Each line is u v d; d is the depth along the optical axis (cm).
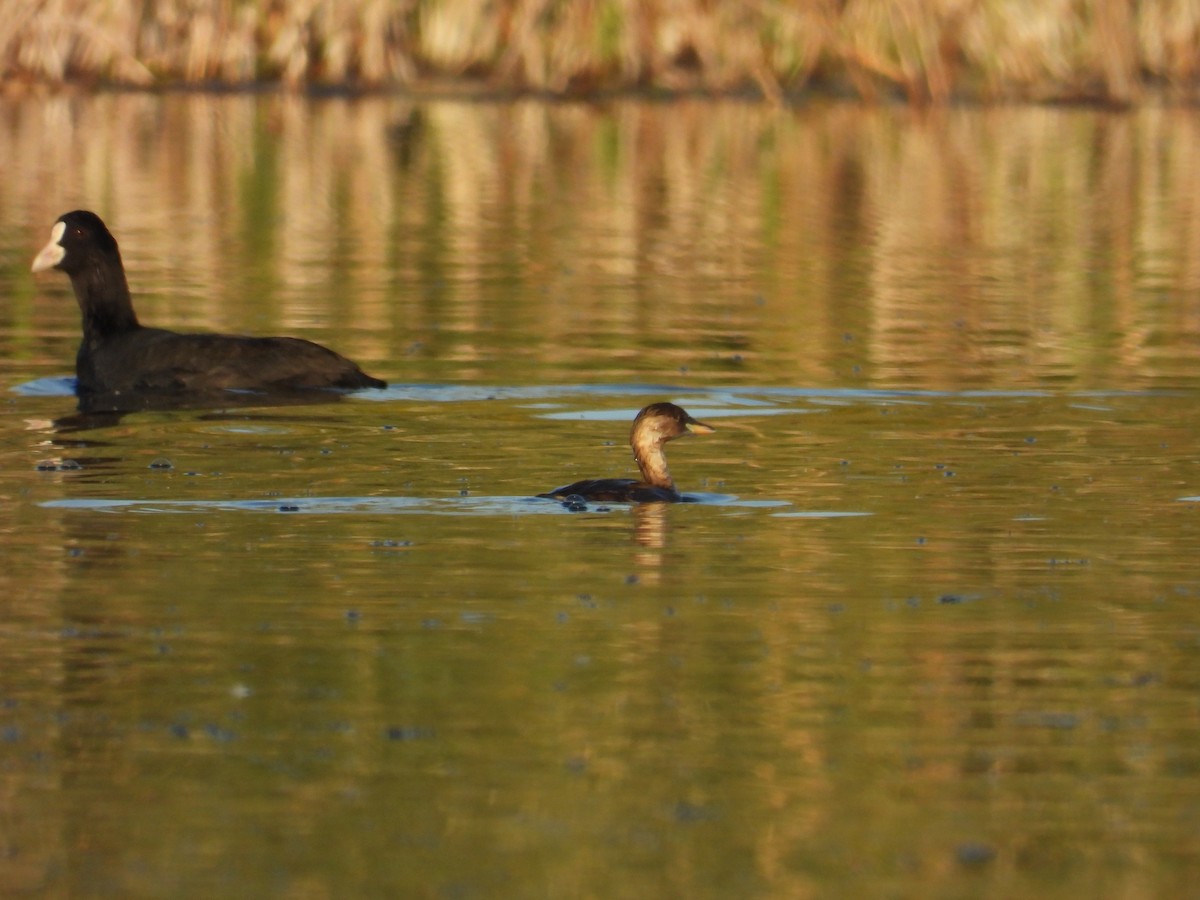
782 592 1174
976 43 5062
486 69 5209
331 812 862
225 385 1880
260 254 2888
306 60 4962
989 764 912
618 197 3597
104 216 3238
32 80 4916
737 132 4547
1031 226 3281
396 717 962
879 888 795
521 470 1524
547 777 898
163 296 2498
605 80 5147
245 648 1063
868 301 2506
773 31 5088
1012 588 1185
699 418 1747
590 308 2433
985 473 1512
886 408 1795
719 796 878
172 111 4666
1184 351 2120
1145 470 1524
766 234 3177
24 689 999
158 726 952
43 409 1792
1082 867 812
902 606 1147
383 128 4497
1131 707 982
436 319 2339
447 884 795
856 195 3644
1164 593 1174
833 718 967
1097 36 5069
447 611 1131
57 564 1225
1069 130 4628
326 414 1756
